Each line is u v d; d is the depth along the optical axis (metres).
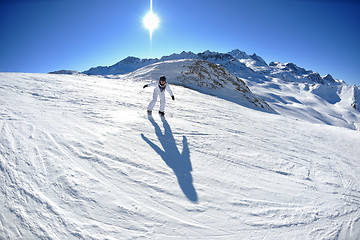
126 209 2.42
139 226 2.22
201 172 3.47
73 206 2.32
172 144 4.38
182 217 2.45
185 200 2.73
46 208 2.24
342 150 6.73
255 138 6.06
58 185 2.59
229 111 10.52
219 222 2.46
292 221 2.68
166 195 2.76
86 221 2.17
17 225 2.00
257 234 2.38
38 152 3.21
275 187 3.46
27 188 2.46
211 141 4.98
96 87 10.05
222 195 2.97
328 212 3.00
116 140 4.08
